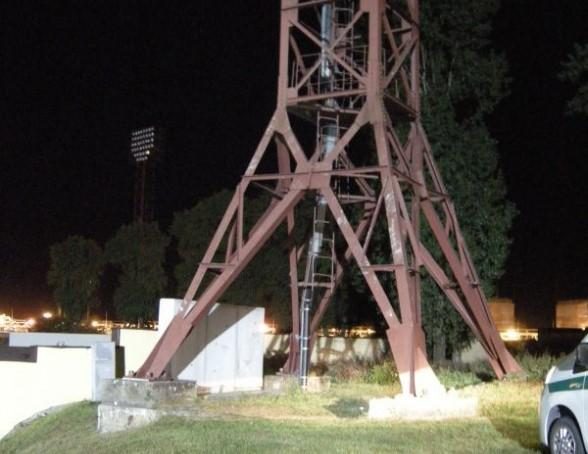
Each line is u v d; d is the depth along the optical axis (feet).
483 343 70.95
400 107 66.90
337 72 67.31
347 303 118.01
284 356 100.68
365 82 62.59
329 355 104.06
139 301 178.60
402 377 55.01
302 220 102.22
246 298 137.90
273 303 139.33
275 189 67.97
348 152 90.17
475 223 88.94
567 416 37.19
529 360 78.33
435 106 90.38
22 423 69.51
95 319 196.03
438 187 71.72
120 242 181.47
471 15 90.94
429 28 91.30
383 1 64.34
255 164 64.75
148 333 80.79
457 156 89.51
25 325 188.24
